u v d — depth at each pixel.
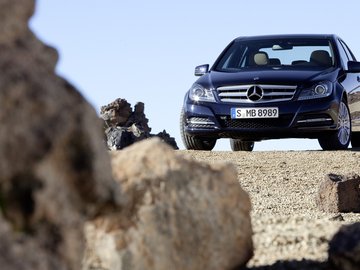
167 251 5.82
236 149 30.66
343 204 14.29
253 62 26.12
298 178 19.36
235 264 6.43
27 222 4.54
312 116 24.28
